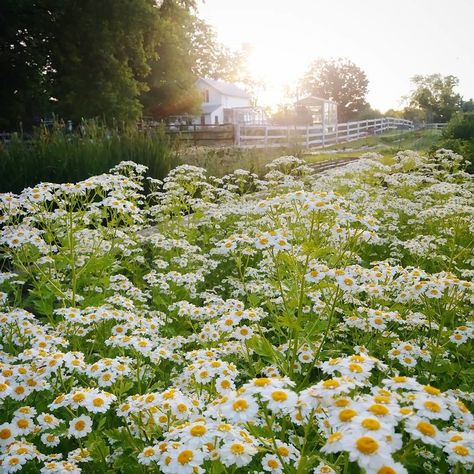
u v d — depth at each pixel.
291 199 3.68
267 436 2.23
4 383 2.50
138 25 25.98
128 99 26.39
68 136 11.09
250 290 4.67
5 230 4.45
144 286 5.34
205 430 1.92
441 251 5.99
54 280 4.25
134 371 3.05
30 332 3.33
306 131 27.92
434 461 2.46
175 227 6.75
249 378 3.55
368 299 3.99
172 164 10.66
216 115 57.69
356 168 8.78
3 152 8.95
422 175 10.01
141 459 2.10
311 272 3.19
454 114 18.59
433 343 3.52
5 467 2.22
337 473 1.82
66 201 4.66
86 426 2.39
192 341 3.73
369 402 1.65
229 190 8.80
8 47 25.17
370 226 3.44
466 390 3.16
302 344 3.22
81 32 25.30
